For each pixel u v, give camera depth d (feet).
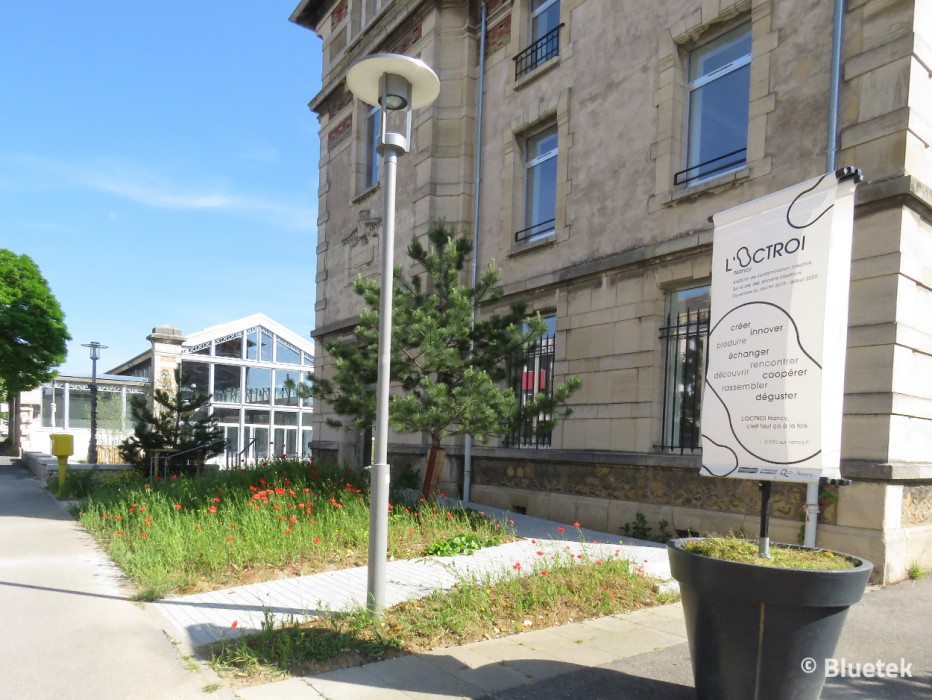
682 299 28.25
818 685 10.41
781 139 24.38
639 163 29.81
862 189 21.43
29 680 12.64
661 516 26.81
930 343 21.94
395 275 29.96
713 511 25.08
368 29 47.98
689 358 27.53
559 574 19.31
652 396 28.14
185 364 101.19
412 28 44.01
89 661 13.60
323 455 54.13
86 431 100.78
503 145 38.45
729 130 27.43
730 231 12.88
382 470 16.52
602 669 13.46
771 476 11.55
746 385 12.18
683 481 26.43
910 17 21.08
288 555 22.39
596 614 17.11
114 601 18.08
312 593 18.47
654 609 17.78
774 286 11.87
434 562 21.86
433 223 32.30
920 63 21.27
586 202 32.40
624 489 28.86
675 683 12.80
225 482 36.27
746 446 12.05
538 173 37.35
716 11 27.07
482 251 39.34
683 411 27.55
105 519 29.43
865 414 20.94
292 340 112.06
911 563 21.06
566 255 33.24
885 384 20.57
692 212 27.30
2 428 134.10
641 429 28.37
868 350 21.06
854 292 21.59
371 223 47.65
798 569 9.91
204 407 62.44
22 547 25.89
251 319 107.45
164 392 51.72
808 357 11.18
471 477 37.63
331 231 54.60
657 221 28.73
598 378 30.81
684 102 29.01
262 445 107.55
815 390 11.03
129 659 13.71
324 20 57.00
